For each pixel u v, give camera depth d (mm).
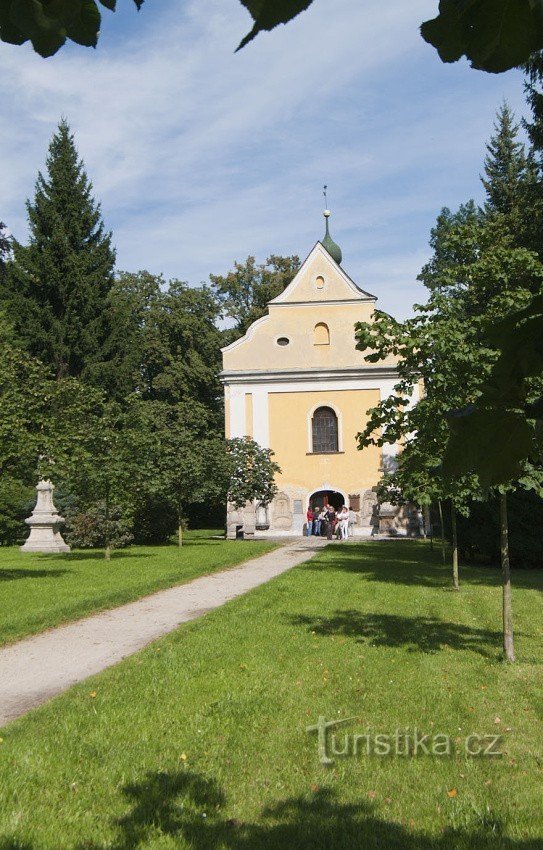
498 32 1222
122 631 9812
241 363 36188
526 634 9773
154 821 4027
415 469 9906
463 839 3809
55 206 40219
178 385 45969
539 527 19281
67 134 40812
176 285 48875
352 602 12367
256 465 29125
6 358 16000
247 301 49719
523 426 1510
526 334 1382
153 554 23109
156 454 25094
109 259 41281
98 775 4664
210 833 3895
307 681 6957
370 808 4227
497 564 20812
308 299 36219
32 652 8547
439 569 18656
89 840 3789
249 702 6207
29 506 32125
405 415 9961
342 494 34938
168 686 6734
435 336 8727
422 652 8367
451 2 1211
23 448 15117
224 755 5055
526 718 5926
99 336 39781
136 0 1231
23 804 4211
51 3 1288
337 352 35844
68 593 13344
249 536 34469
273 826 3986
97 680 6984
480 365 8133
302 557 22047
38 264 39156
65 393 18281
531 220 25203
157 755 5039
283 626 9875
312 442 35562
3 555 24359
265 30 1094
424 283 44219
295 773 4738
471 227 9344
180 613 11281
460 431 1535
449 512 20906
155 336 46844
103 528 27594
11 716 6062
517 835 3867
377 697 6441
